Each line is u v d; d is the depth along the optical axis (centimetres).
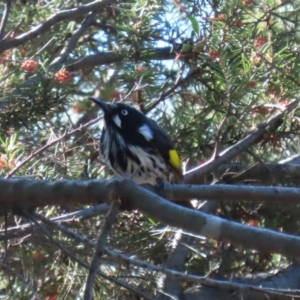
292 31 686
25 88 675
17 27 698
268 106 629
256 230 379
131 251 623
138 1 678
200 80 695
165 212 390
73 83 798
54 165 608
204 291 611
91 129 709
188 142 707
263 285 633
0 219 551
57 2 810
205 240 706
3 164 535
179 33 720
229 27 620
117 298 584
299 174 703
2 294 638
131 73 702
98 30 870
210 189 450
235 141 717
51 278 639
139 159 557
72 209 607
